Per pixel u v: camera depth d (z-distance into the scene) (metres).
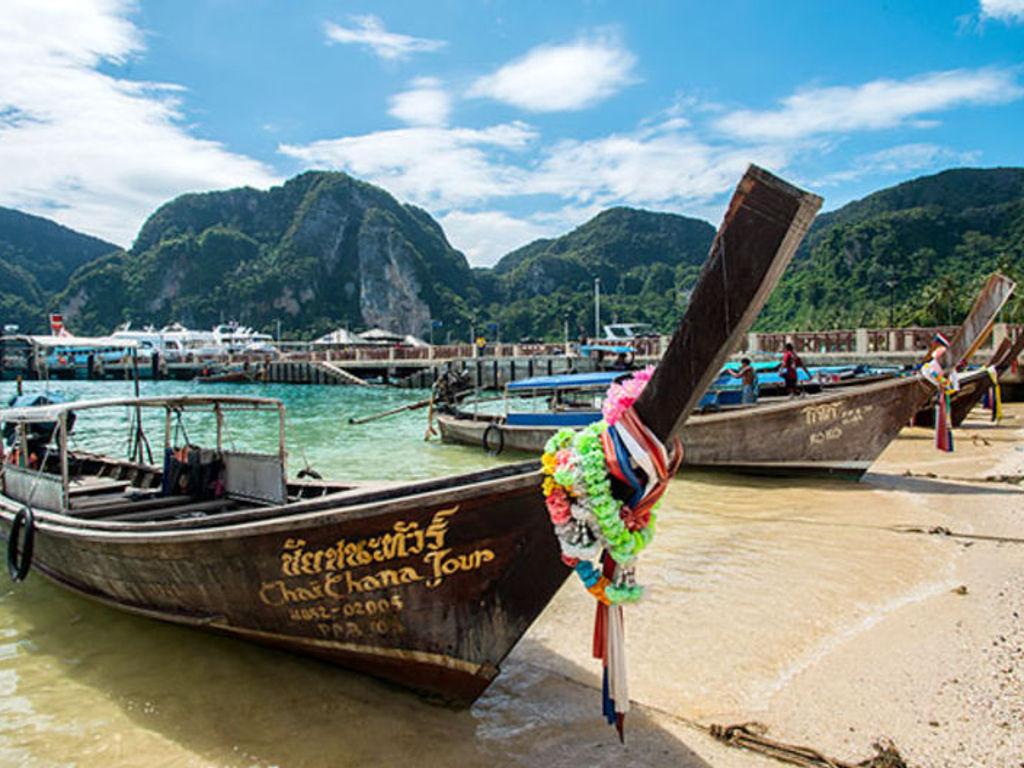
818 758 3.70
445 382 19.94
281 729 4.24
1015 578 6.42
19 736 4.23
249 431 20.81
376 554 4.15
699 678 4.69
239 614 4.98
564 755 3.86
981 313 11.85
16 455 8.41
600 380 14.09
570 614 5.99
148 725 4.34
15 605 6.62
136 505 7.09
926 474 11.86
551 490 3.50
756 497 10.42
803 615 5.73
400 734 4.13
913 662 4.80
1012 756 3.66
